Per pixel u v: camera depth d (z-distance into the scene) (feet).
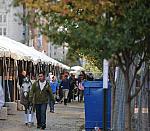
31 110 91.66
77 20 36.96
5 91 120.37
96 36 33.37
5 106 112.16
